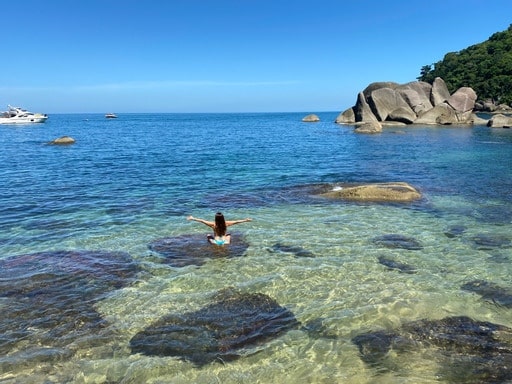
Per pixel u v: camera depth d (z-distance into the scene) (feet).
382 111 196.13
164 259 28.58
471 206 42.86
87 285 24.58
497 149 96.48
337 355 17.70
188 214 40.73
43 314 21.22
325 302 22.27
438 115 190.49
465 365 16.66
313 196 47.85
